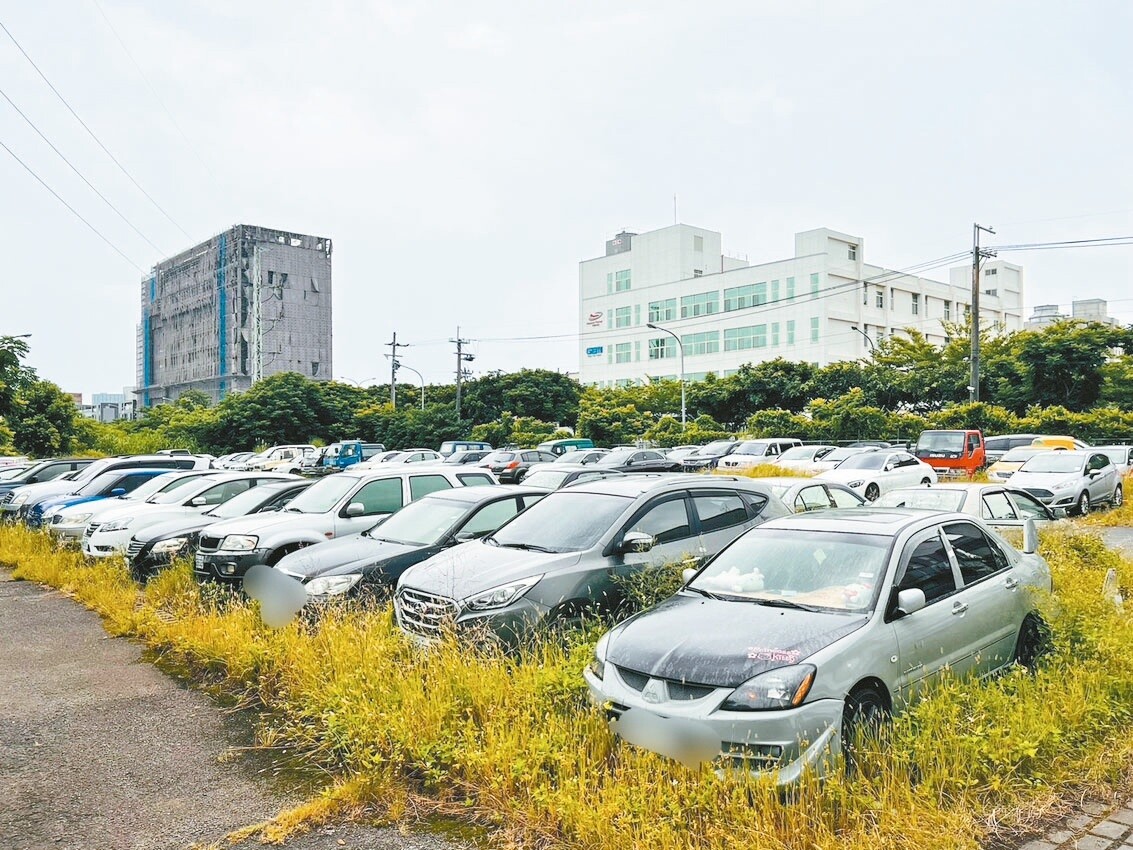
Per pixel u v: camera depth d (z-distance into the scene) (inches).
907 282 2844.5
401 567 321.1
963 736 173.6
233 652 284.4
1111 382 1720.0
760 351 2689.5
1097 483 730.8
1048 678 211.8
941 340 3026.6
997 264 3420.3
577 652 223.1
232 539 379.2
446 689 215.0
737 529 310.8
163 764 208.5
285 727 228.8
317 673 248.4
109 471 677.9
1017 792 168.9
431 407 2378.2
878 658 186.4
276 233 4643.2
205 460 752.3
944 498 384.5
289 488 482.3
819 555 220.1
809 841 149.3
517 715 200.8
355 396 2598.4
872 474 796.6
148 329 5438.0
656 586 265.0
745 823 153.3
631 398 2331.4
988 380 1849.2
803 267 2573.8
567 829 163.3
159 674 288.2
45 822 177.8
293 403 2310.5
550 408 2417.6
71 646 327.0
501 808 174.1
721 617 200.7
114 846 166.9
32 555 516.1
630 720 181.0
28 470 871.1
